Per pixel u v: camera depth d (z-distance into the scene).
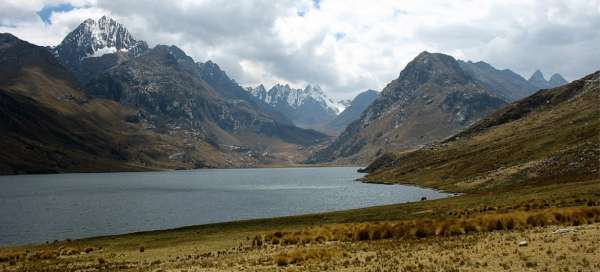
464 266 32.38
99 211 145.00
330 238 56.56
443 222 55.34
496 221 52.06
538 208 71.44
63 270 47.97
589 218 49.88
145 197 199.88
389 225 57.03
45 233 102.31
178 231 88.88
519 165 152.88
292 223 91.25
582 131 160.25
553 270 29.28
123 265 49.81
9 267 51.88
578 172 119.31
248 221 97.44
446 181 190.38
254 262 42.62
